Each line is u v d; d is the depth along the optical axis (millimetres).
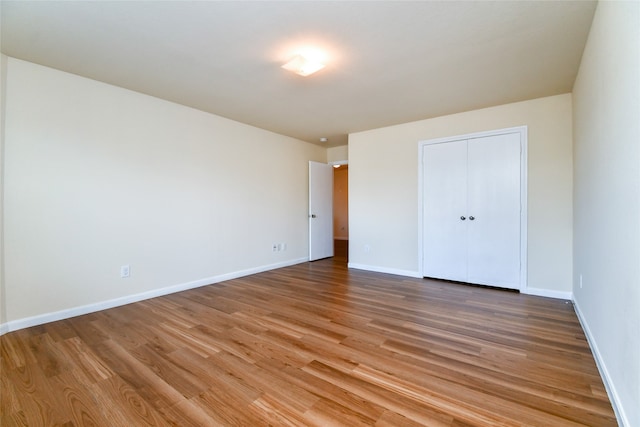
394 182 4523
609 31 1594
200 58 2492
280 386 1713
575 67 2645
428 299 3305
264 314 2852
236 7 1855
